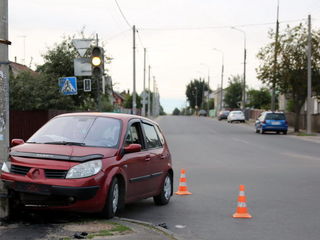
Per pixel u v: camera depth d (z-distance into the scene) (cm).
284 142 3062
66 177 749
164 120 7294
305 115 4641
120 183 832
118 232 702
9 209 778
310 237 758
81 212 838
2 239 652
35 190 749
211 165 1811
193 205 1024
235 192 1198
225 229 808
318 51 4078
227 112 7594
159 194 1005
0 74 772
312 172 1602
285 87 4128
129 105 9269
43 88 2470
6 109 782
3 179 771
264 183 1353
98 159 784
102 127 870
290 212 957
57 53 2812
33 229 708
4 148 779
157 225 798
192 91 18512
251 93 9212
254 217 909
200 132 4184
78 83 2758
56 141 841
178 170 1655
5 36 777
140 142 934
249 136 3650
